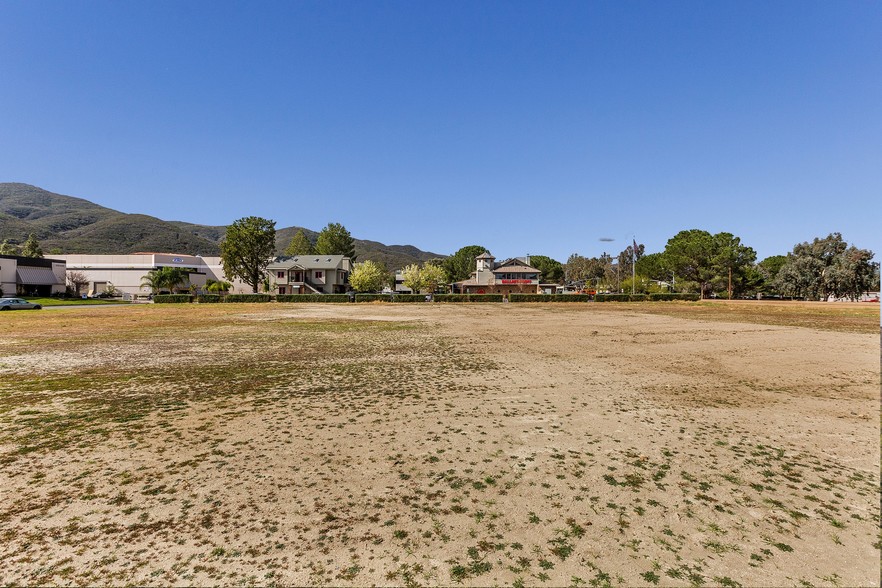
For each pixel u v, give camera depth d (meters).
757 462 5.27
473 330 20.95
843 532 3.75
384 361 12.36
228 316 30.75
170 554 3.41
